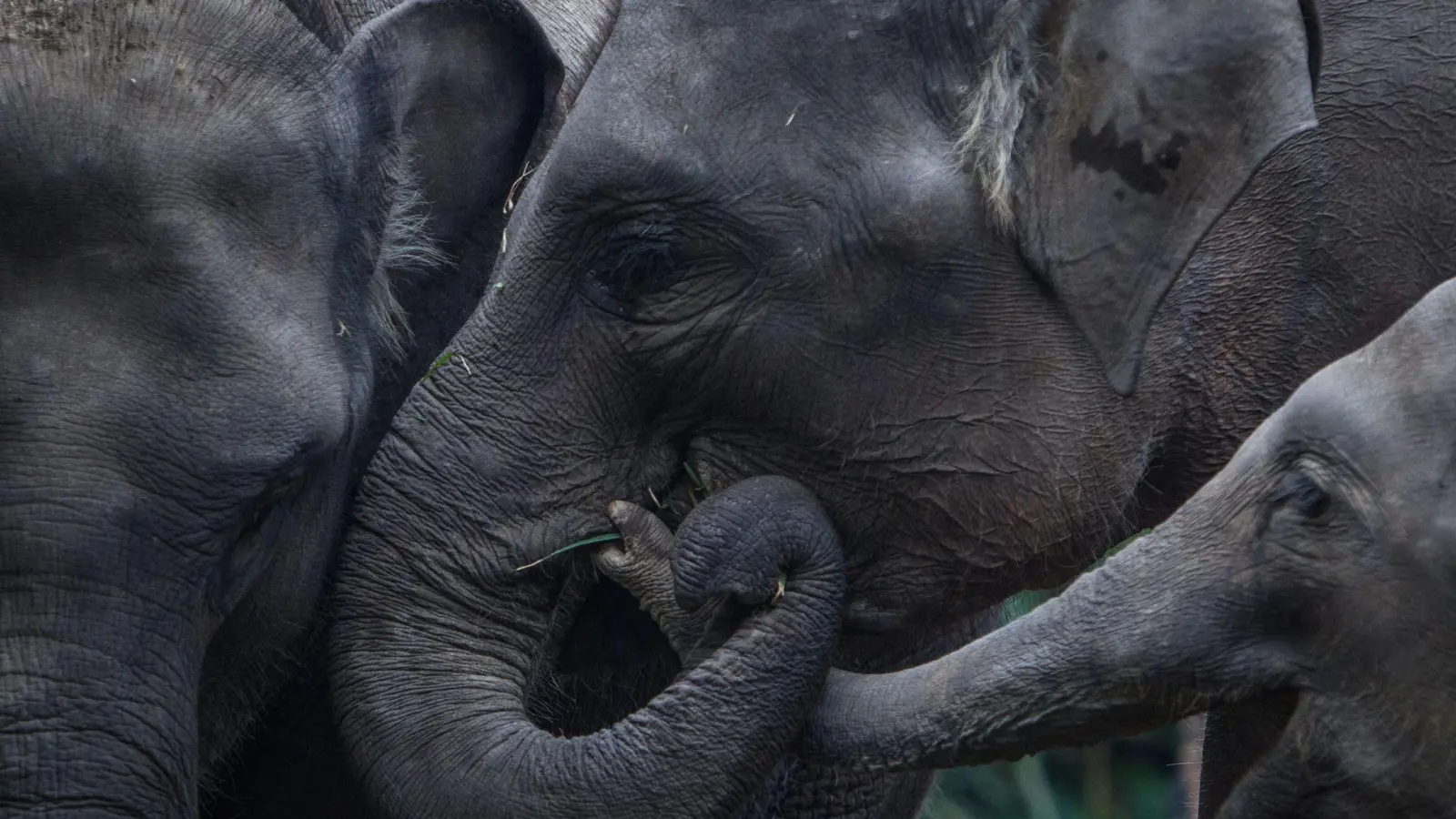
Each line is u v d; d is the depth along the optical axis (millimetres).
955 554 6945
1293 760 5746
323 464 6320
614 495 6988
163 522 5738
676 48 6770
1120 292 6617
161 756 5746
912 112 6734
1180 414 6949
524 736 6734
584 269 6895
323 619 6973
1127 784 13859
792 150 6691
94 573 5641
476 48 6980
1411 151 6770
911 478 6863
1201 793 7105
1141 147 6527
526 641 7008
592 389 6941
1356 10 6848
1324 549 5648
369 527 6949
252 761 7305
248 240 5957
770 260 6719
